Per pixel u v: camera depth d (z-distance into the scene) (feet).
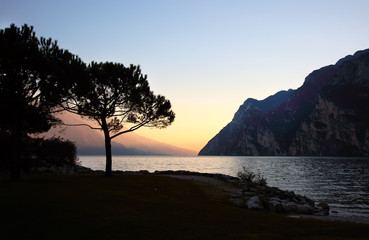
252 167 341.21
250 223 38.88
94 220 35.29
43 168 109.29
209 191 71.61
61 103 80.18
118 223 34.53
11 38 64.95
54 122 96.94
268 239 31.42
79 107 83.15
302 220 43.52
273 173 240.94
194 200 58.70
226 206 53.93
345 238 32.91
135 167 321.93
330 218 55.01
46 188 56.95
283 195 76.69
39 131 108.78
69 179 75.97
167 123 94.43
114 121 91.35
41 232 29.84
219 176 100.83
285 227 37.83
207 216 41.52
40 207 40.19
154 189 66.85
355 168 312.50
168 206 47.57
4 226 31.27
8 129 99.45
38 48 68.64
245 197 65.46
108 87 84.58
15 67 66.59
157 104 90.53
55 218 35.24
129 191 61.26
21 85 68.74
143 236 30.19
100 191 57.41
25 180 70.28
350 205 93.56
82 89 79.30
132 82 84.28
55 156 131.34
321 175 220.43
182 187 73.00
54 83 72.28
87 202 45.75
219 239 30.58
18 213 36.58
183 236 30.89
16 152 70.49
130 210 42.11
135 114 92.17
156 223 35.50
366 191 130.62
